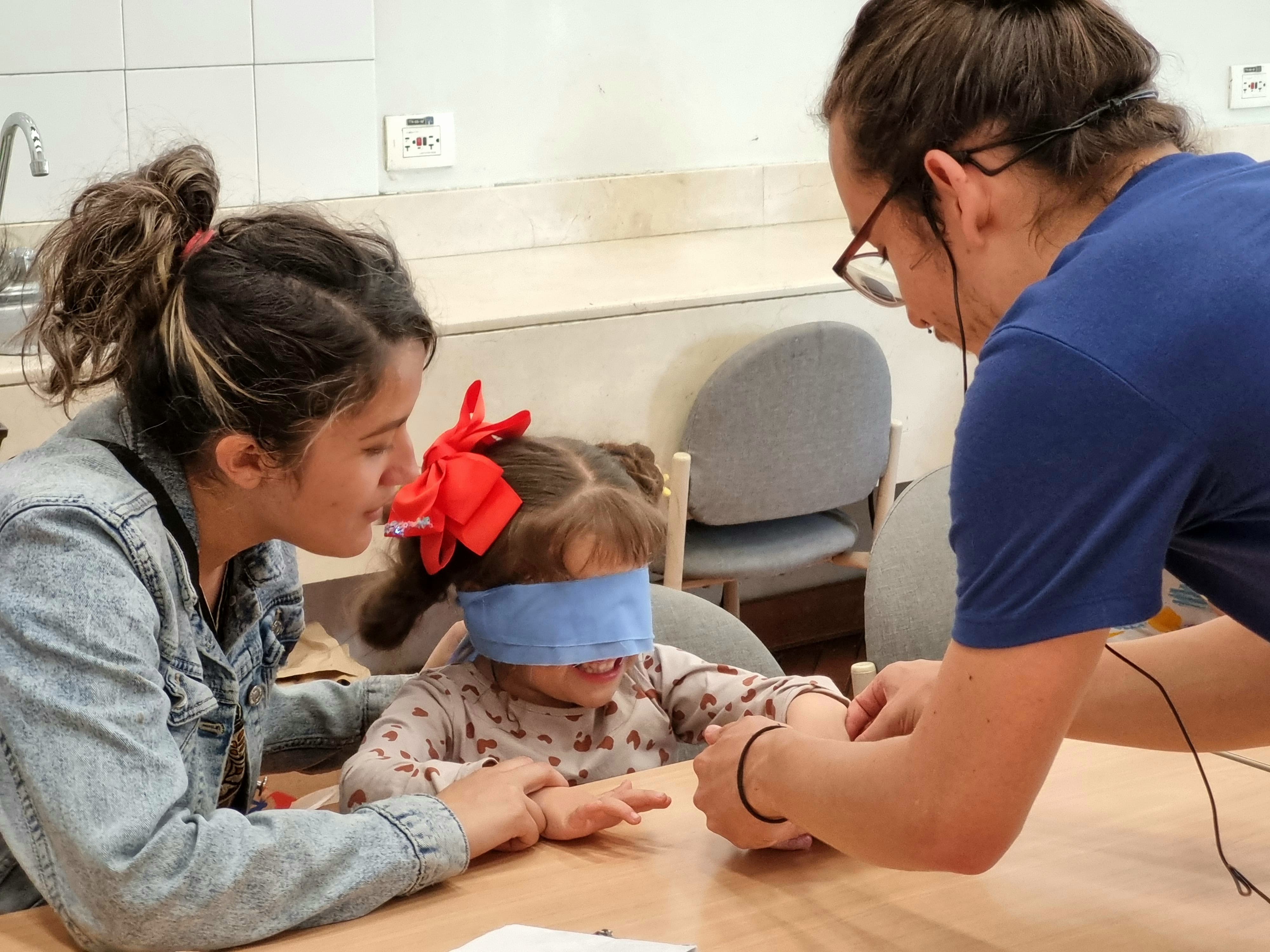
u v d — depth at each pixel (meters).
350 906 0.94
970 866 0.79
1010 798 0.76
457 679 1.39
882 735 1.11
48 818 0.87
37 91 2.50
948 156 0.79
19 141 2.51
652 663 1.47
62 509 0.91
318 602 2.86
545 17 2.96
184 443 0.98
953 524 0.76
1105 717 1.06
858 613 3.45
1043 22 0.78
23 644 0.88
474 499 1.27
